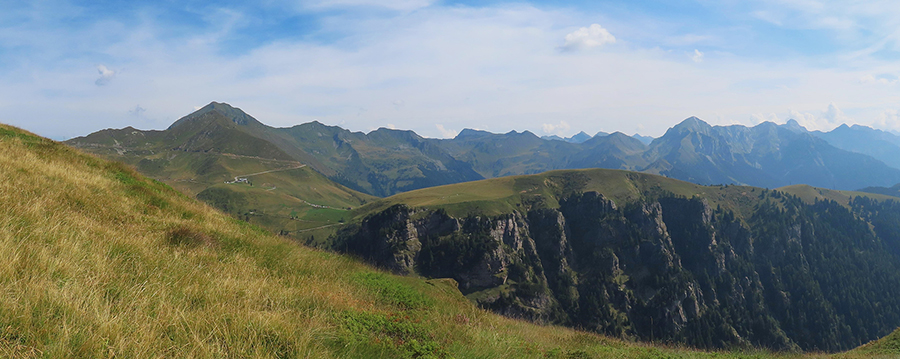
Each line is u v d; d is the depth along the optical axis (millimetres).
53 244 9492
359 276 19078
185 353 6531
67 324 6395
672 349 19578
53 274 7926
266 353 7270
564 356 13250
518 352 12141
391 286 18828
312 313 10648
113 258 9984
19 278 7434
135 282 8891
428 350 10000
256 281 11758
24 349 5855
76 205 15117
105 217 15031
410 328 11680
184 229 15766
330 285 15133
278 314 8844
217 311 8305
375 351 9297
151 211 18984
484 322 17172
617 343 19188
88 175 20688
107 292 7949
